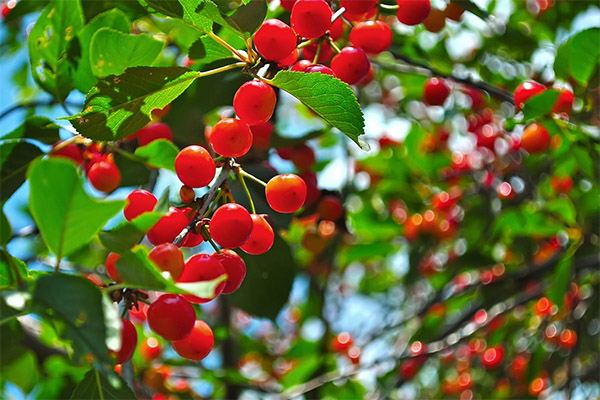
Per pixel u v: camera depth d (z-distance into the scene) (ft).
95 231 1.58
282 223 2.27
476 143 3.59
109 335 1.53
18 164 1.94
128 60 2.05
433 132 4.09
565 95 2.25
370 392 3.88
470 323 3.69
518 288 3.65
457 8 2.33
